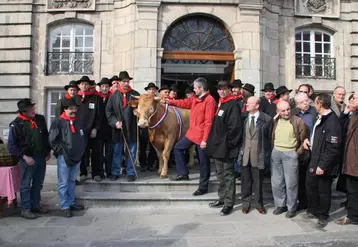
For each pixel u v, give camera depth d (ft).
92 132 20.94
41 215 18.38
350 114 18.71
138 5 31.89
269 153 18.07
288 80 35.53
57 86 34.83
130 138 20.98
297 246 13.69
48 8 35.17
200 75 39.37
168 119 21.39
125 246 13.89
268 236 14.87
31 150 17.84
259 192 18.16
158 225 16.43
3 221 17.40
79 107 21.06
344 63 37.09
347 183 16.56
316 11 36.58
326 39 37.70
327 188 16.21
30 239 14.84
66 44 35.83
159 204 19.40
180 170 21.48
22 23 35.04
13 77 34.83
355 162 15.80
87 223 16.90
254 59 32.60
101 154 21.71
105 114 21.94
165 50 32.94
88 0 34.96
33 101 34.91
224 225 16.30
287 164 17.44
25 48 34.91
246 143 18.07
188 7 32.48
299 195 18.89
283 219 17.22
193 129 19.88
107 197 19.43
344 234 14.78
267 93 23.20
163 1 32.14
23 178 17.98
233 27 32.78
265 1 33.76
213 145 17.93
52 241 14.57
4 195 18.07
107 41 34.81
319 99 16.31
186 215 17.94
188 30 33.30
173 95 26.25
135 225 16.47
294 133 17.49
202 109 19.43
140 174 23.70
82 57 35.35
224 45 33.53
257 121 17.93
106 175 23.32
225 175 18.17
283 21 35.68
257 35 32.71
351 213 16.34
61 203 18.11
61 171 18.04
